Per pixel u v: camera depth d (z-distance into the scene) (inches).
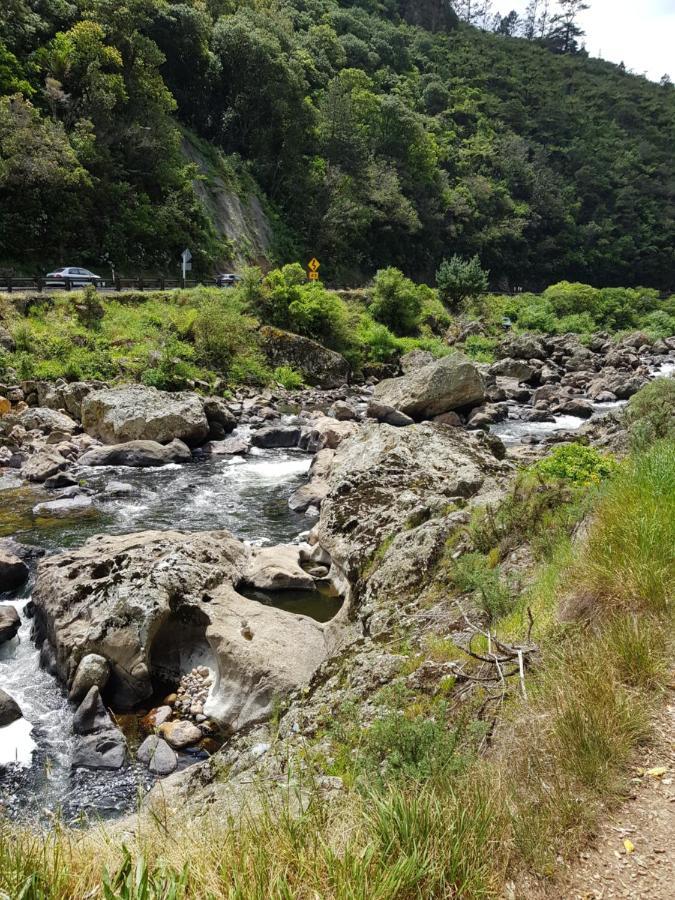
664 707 144.6
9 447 733.9
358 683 231.5
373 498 410.9
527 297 2486.5
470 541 296.4
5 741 268.2
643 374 1403.8
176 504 583.8
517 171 3708.2
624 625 163.8
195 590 335.6
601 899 102.4
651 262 3779.5
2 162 1421.0
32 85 1684.3
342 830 117.5
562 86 5007.4
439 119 3806.6
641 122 4931.1
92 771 252.2
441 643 226.1
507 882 109.0
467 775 132.1
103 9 1849.2
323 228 2449.6
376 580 317.7
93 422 804.6
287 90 2410.2
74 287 1343.5
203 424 804.0
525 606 212.8
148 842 124.7
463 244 3193.9
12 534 497.7
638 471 223.8
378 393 1029.8
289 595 386.0
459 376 952.9
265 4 3078.2
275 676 275.3
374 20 4227.4
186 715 287.3
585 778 127.1
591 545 201.2
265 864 105.7
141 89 1865.2
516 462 531.5
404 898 101.0
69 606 323.9
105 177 1694.1
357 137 2689.5
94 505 577.3
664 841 111.7
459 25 5615.2
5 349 970.7
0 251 1481.3
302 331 1358.3
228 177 2277.3
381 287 1707.7
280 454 788.6
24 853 110.8
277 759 203.2
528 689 162.1
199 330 1165.7
